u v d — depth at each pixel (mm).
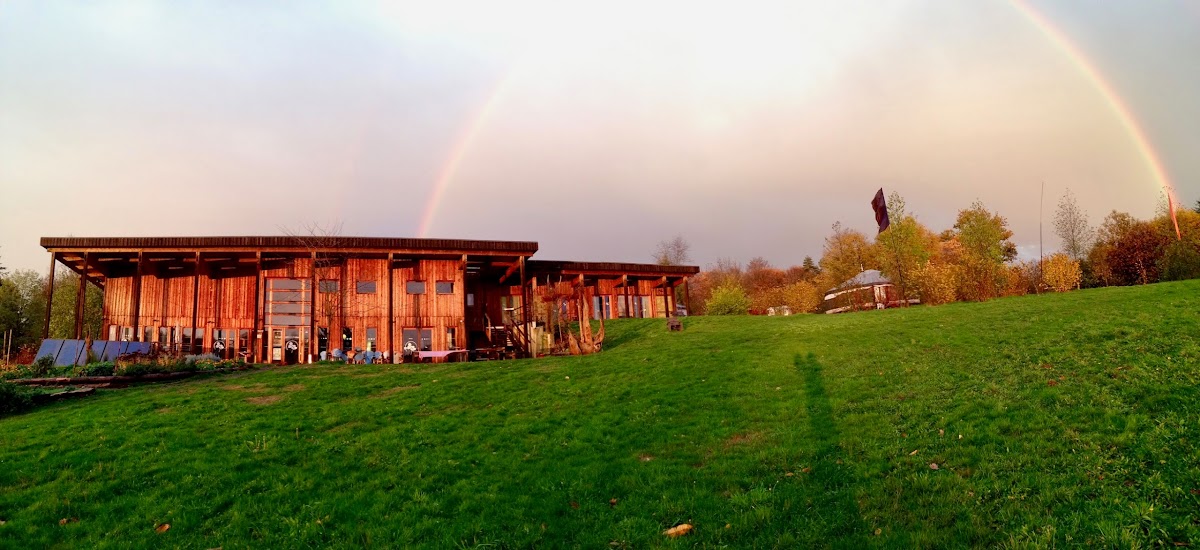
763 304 70688
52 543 8172
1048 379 13227
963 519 7324
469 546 7836
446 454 11586
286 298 31969
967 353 17641
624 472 10344
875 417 12258
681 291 75812
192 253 31109
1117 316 20062
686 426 13023
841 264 84438
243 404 16453
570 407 15336
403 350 32000
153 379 20750
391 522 8523
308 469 10852
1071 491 7523
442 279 33750
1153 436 8867
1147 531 6445
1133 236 51750
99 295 54781
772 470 9875
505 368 22594
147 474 10609
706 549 7270
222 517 8914
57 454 11656
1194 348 14070
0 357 29781
